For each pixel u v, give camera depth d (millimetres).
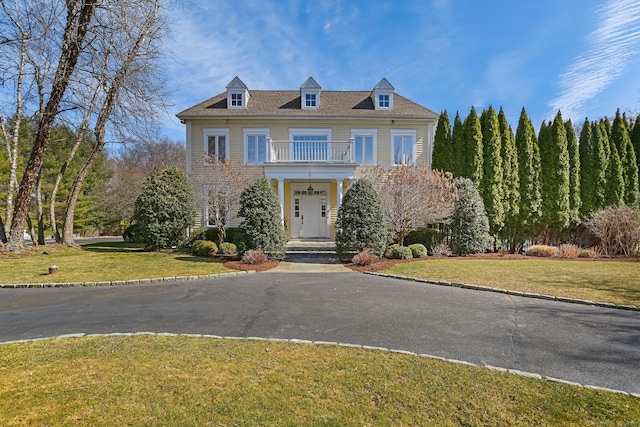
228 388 3180
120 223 34438
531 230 15516
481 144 15367
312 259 13047
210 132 17781
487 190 15148
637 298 6777
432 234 13812
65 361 3811
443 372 3553
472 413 2785
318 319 5613
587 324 5363
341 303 6656
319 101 18641
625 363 3932
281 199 15836
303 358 3912
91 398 2988
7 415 2711
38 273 9656
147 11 14109
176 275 9477
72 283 8406
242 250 12055
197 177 16266
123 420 2650
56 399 2969
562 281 8391
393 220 13289
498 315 5855
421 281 8828
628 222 13133
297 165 15727
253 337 4727
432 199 12938
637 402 3018
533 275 9164
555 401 2998
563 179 15305
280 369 3605
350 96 20188
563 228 15438
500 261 11797
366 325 5293
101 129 15414
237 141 17844
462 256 13234
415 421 2666
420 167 14141
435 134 16984
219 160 17031
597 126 16172
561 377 3572
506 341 4621
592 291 7359
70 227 15594
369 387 3209
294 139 17922
